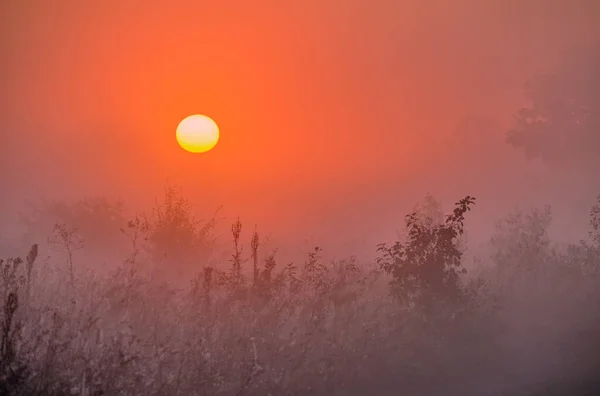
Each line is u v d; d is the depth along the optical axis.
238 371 25.48
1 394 20.02
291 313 31.12
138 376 22.25
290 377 25.39
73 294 30.89
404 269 34.91
